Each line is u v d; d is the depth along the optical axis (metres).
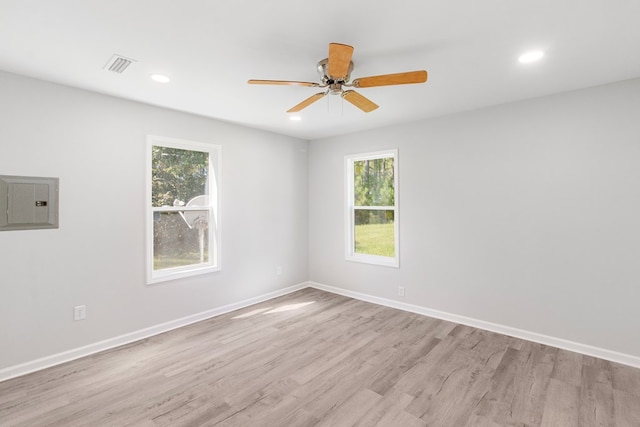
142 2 1.61
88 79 2.60
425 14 1.73
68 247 2.75
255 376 2.50
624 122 2.65
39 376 2.49
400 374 2.52
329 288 4.87
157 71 2.45
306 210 5.05
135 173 3.15
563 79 2.63
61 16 1.73
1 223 2.44
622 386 2.34
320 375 2.51
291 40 2.00
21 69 2.41
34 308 2.58
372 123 4.00
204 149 3.76
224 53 2.17
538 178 3.05
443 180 3.66
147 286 3.25
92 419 2.00
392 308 4.09
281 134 4.63
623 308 2.67
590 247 2.81
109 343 2.98
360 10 1.69
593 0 1.61
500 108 3.26
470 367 2.62
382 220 4.37
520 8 1.68
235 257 4.06
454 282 3.60
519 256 3.17
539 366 2.63
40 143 2.60
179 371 2.58
